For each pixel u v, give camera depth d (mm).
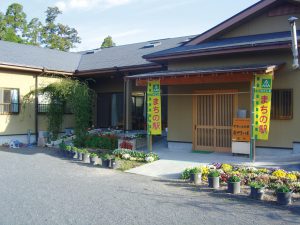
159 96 11242
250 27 12008
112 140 13008
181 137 12406
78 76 17156
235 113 11227
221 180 7863
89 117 15281
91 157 10398
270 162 9570
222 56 11531
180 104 12453
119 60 17031
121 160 10641
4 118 14922
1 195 6801
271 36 10945
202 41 12562
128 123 15195
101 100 18016
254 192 6605
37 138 16047
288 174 7840
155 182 8062
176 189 7398
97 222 5316
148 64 14195
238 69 9305
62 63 17781
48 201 6426
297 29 11117
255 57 10883
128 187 7566
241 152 10562
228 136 11398
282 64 10031
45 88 15242
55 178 8391
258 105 9461
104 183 7926
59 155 12086
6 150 13406
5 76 14930
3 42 18047
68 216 5590
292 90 10203
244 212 5824
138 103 17125
